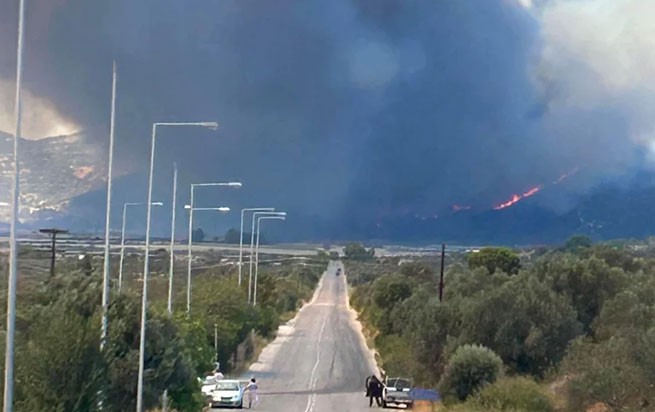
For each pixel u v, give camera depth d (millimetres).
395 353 77188
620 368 41969
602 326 57250
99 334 26469
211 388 54969
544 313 59156
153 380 38594
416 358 65188
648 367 41312
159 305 57188
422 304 80438
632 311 54281
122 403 37531
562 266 65938
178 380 41812
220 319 78188
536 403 47469
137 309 39312
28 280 48062
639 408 40719
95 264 62125
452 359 56375
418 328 66562
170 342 41094
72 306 29812
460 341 61031
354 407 57062
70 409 25109
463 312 62562
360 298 150125
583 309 64312
